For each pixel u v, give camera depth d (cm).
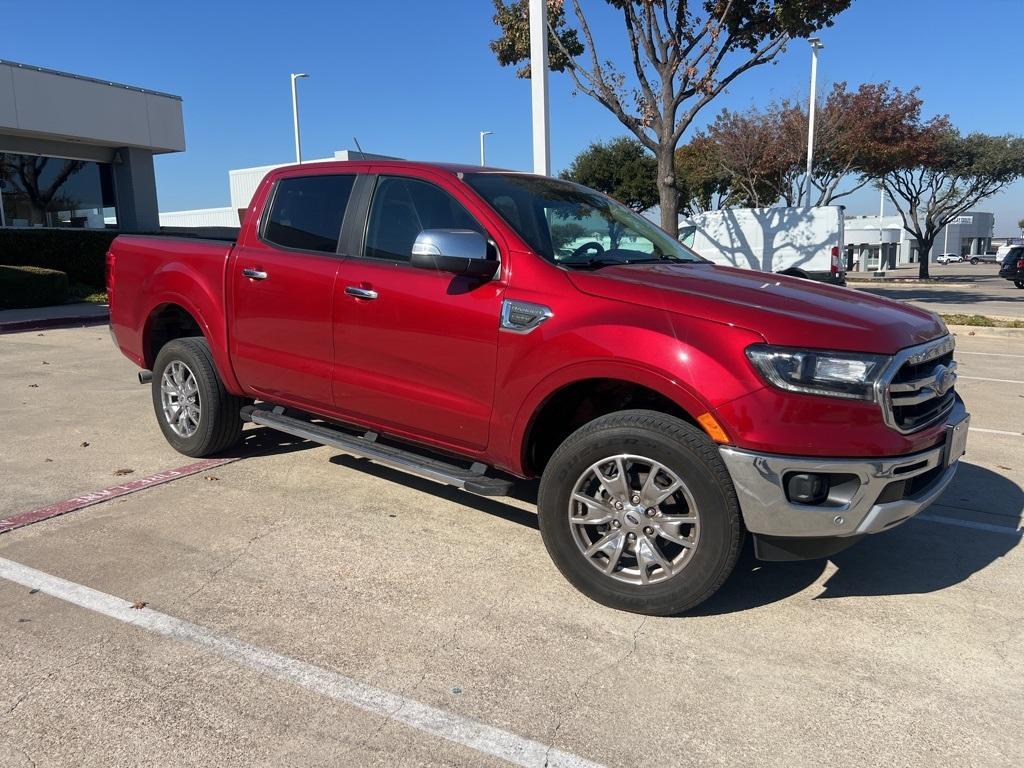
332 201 451
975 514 471
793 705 279
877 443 303
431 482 509
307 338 445
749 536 443
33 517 432
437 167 416
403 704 274
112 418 659
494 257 377
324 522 436
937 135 3309
